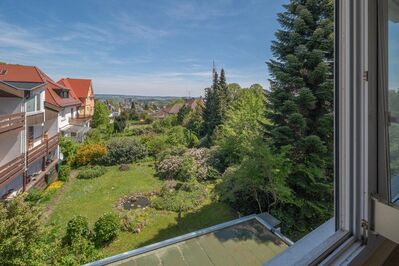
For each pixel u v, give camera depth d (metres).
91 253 4.45
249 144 6.68
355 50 0.89
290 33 6.98
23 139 6.54
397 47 1.01
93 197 7.67
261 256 3.19
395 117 1.01
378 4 0.88
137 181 9.60
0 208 3.25
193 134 17.53
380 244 0.97
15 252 3.05
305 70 6.61
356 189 0.94
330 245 0.92
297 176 6.57
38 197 5.88
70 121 15.69
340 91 0.97
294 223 6.07
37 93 8.32
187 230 5.68
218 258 3.12
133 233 5.56
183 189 8.41
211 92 18.72
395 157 1.03
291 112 6.74
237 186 6.25
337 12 0.96
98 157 12.09
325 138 6.77
